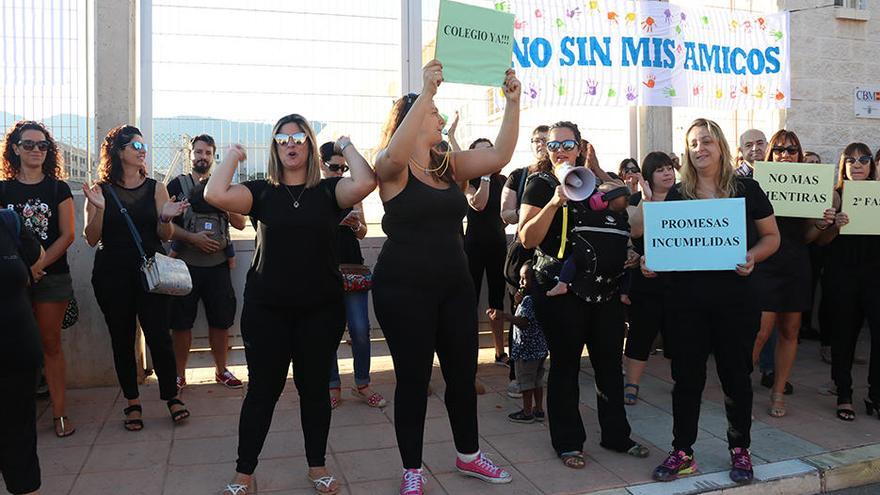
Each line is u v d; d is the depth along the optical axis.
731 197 3.80
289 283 3.51
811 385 5.72
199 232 5.32
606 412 4.21
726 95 6.73
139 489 3.72
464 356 3.61
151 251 4.59
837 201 5.12
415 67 6.20
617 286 4.05
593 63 6.32
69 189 4.59
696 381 3.83
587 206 3.97
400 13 6.19
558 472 3.94
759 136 5.53
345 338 6.18
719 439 4.45
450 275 3.49
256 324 3.57
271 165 3.61
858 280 4.87
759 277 4.83
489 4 6.11
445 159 3.52
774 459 4.14
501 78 3.59
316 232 3.54
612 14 6.35
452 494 3.65
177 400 4.76
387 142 3.66
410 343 3.47
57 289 4.49
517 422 4.78
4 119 5.34
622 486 3.76
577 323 3.97
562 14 6.23
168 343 4.69
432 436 4.52
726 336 3.75
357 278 5.12
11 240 3.19
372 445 4.38
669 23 6.50
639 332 5.22
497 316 6.09
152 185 4.69
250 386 3.63
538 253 4.09
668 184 5.00
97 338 5.55
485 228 5.83
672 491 3.70
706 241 3.70
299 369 3.67
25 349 3.15
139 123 5.70
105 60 5.46
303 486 3.75
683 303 3.81
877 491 4.01
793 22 7.25
